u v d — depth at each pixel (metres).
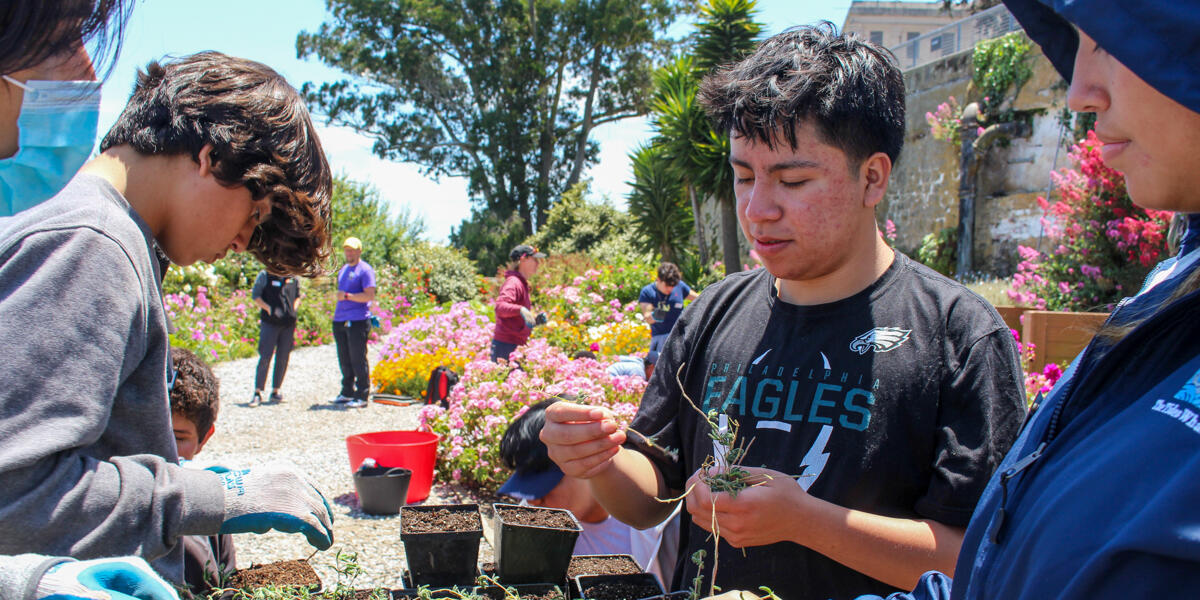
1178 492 0.54
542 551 1.89
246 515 1.13
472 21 35.09
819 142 1.28
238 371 9.80
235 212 1.22
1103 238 7.79
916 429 1.30
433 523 1.98
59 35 0.73
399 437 4.67
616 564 2.11
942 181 14.67
